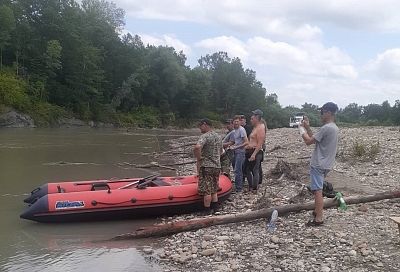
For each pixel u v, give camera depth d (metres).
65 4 63.94
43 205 8.20
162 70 77.62
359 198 8.11
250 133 11.05
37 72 55.69
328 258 5.66
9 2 57.16
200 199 8.96
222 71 100.88
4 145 23.59
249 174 10.11
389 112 100.81
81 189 9.35
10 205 9.74
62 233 7.77
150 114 71.56
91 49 62.38
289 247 6.18
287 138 25.22
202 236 7.09
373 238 6.19
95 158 19.45
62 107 55.16
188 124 79.19
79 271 5.89
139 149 25.22
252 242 6.54
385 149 15.41
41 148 22.94
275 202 8.83
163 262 6.16
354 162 13.70
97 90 62.69
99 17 73.25
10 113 43.62
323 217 7.29
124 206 8.52
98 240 7.35
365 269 5.23
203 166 8.59
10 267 6.04
